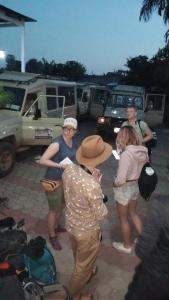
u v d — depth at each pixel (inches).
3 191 293.4
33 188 305.6
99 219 131.2
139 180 172.2
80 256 137.4
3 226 159.8
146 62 1354.6
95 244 136.9
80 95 830.5
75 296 145.8
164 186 336.8
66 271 176.9
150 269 98.7
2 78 384.8
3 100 352.2
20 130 355.9
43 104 390.0
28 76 400.2
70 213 134.1
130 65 1398.9
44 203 270.2
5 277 123.2
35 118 362.0
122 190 180.4
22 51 598.2
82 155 133.0
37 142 372.2
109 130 577.0
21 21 585.0
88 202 129.8
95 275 173.6
